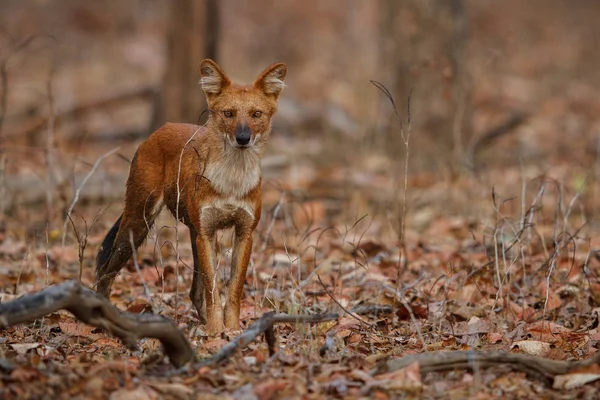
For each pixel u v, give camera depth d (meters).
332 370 7.23
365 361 7.53
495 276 10.48
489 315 9.45
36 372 6.89
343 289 10.51
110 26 36.09
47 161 13.34
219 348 8.16
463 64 17.72
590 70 32.56
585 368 7.19
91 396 6.66
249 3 39.28
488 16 37.00
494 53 21.31
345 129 20.06
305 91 27.42
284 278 10.44
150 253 12.52
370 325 9.02
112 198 15.00
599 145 18.25
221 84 9.34
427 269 11.64
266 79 9.45
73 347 8.21
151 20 37.53
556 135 22.28
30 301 6.48
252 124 9.18
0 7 36.81
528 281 10.11
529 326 9.09
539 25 37.16
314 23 37.00
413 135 17.52
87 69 29.55
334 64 30.55
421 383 6.96
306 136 21.53
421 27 17.58
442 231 13.80
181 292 10.54
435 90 17.47
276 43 34.41
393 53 17.92
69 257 11.99
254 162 9.25
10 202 14.17
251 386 6.87
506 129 19.41
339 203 15.82
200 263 9.12
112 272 9.89
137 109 25.59
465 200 15.06
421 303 10.05
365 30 33.81
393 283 10.84
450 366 7.29
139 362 7.57
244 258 9.23
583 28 37.44
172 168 9.54
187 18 18.19
